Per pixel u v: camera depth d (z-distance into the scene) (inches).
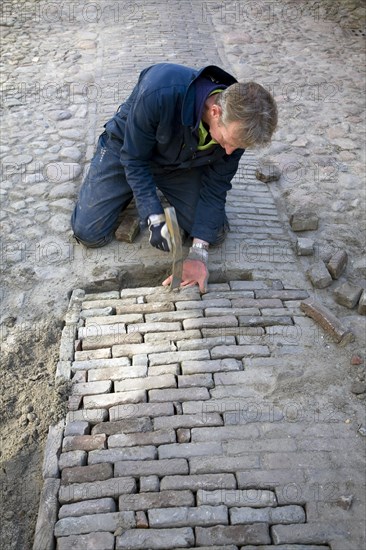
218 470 88.1
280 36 275.6
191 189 127.8
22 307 121.5
